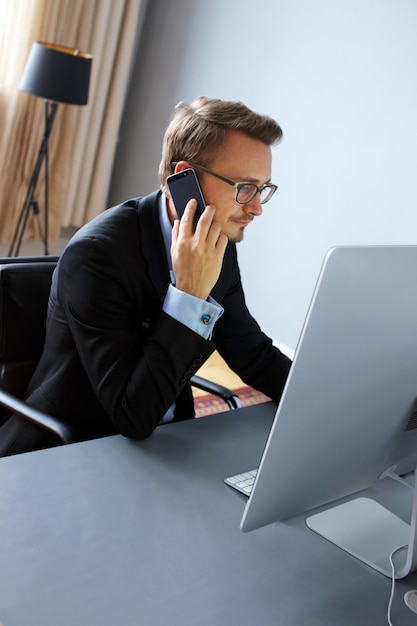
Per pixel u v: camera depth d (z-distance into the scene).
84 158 4.42
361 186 3.34
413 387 1.10
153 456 1.28
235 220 1.45
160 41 4.39
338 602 1.02
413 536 1.03
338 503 1.26
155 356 1.33
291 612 0.98
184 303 1.35
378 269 0.91
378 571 1.11
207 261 1.39
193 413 1.72
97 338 1.41
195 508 1.16
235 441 1.39
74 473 1.18
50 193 4.27
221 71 4.00
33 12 3.80
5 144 3.96
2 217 4.18
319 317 0.89
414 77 3.09
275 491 1.03
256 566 1.06
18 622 0.86
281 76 3.67
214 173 1.41
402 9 3.10
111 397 1.36
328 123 3.46
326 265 0.86
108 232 1.46
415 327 1.01
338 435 1.04
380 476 1.24
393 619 1.01
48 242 4.35
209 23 4.05
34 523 1.04
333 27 3.39
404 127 3.15
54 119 4.07
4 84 3.88
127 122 4.68
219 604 0.96
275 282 3.80
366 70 3.27
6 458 1.19
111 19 4.16
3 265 1.67
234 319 1.73
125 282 1.44
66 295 1.44
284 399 0.93
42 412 1.47
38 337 1.72
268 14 3.70
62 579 0.95
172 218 1.51
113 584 0.96
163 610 0.93
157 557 1.03
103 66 4.24
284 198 3.71
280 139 1.46
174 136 1.47
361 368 0.98
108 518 1.08
